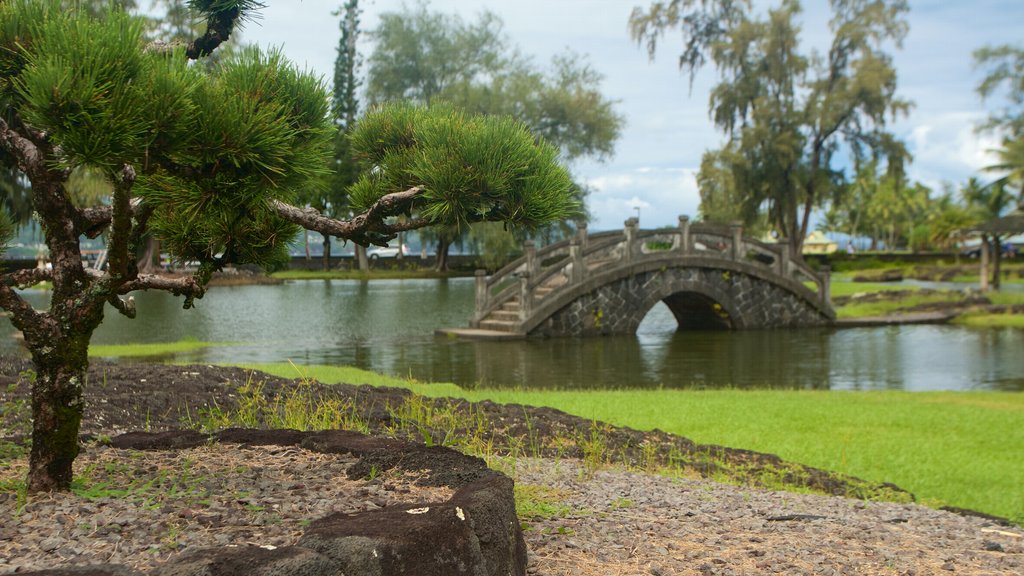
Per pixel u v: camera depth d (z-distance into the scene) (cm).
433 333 2212
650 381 1442
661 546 378
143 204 358
